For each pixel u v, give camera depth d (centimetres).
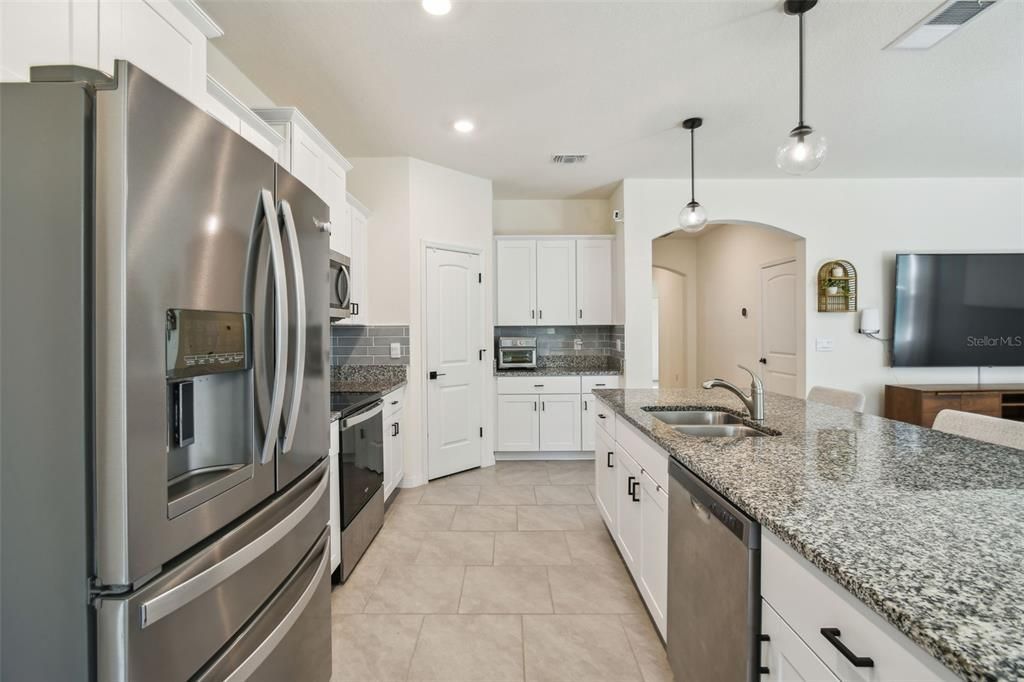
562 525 285
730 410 224
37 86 74
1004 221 405
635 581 200
